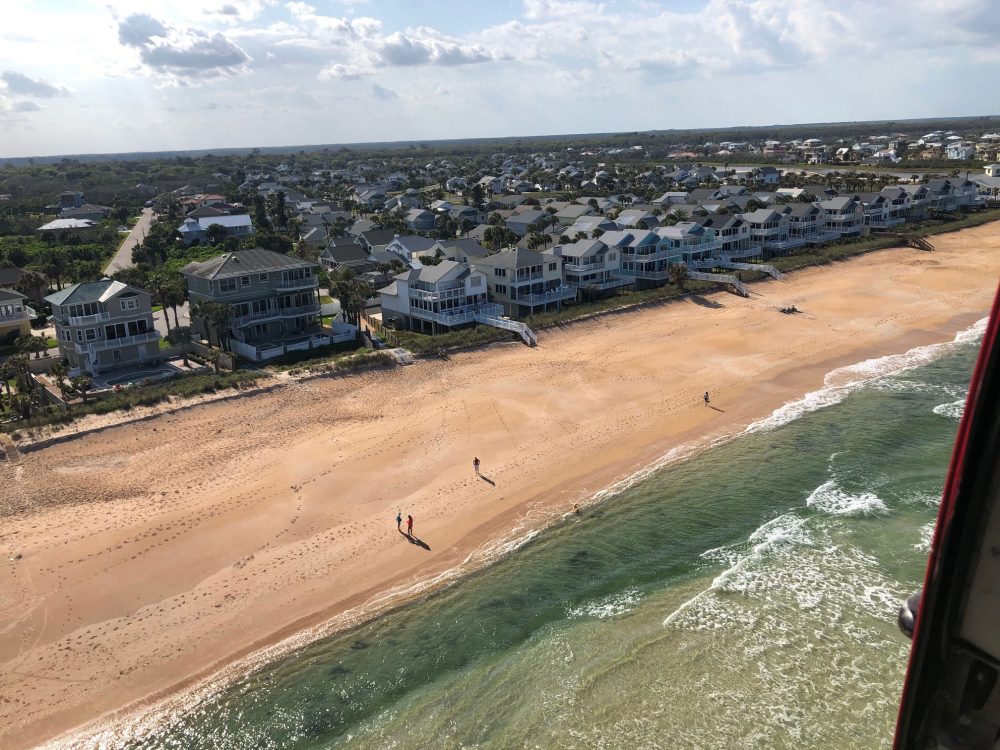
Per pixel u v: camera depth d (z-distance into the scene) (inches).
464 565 1259.8
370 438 1754.4
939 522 182.4
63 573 1238.3
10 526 1369.3
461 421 1849.2
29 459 1594.5
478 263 2913.4
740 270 3462.1
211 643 1085.8
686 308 2876.5
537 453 1674.5
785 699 950.4
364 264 3695.9
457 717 944.9
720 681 983.6
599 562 1256.8
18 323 2529.5
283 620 1132.5
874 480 1488.7
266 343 2405.3
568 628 1095.6
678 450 1673.2
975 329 2571.4
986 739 183.3
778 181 7096.5
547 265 2876.5
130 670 1034.1
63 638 1092.5
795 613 1106.1
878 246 4013.3
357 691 992.9
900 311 2815.0
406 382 2103.8
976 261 3631.9
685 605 1133.1
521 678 1003.3
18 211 6289.4
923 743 195.9
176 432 1755.7
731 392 2023.9
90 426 1727.4
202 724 947.3
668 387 2066.9
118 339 2177.7
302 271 2564.0
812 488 1470.2
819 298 3031.5
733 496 1455.5
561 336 2522.1
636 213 4343.0
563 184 7652.6
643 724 922.1
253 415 1856.5
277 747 912.3
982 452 172.9
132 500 1470.2
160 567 1258.6
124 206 6181.1
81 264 3602.4
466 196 6491.1
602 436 1759.4
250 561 1278.3
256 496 1488.7
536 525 1378.0
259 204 5575.8
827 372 2171.5
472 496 1488.7
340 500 1476.4
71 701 981.2
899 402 1904.5
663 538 1320.1
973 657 184.7
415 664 1037.2
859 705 935.7
